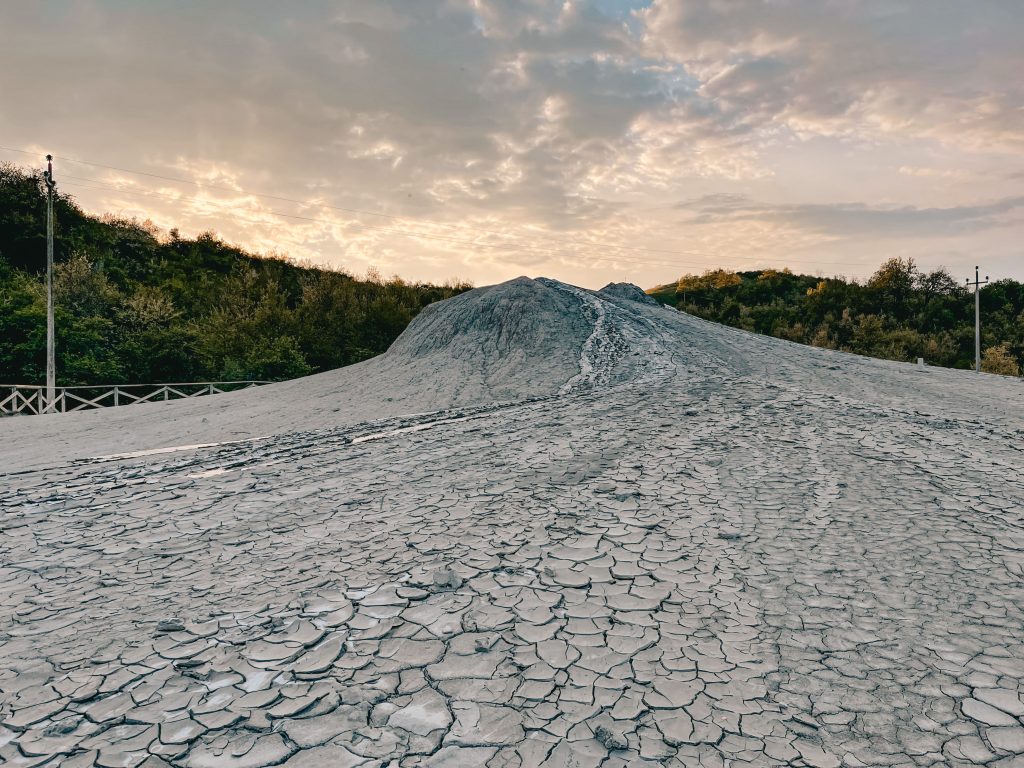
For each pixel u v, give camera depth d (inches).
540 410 377.7
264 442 335.9
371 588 135.9
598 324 672.4
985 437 273.7
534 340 637.3
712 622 115.7
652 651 105.7
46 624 125.8
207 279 1594.5
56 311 858.1
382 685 97.7
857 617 116.6
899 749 80.6
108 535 185.2
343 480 239.5
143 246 1652.3
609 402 383.6
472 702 92.6
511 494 206.1
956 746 80.9
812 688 94.3
